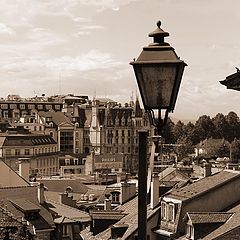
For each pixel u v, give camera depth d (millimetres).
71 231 86562
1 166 100000
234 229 56906
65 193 112625
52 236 84625
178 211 65500
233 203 66500
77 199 128375
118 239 70375
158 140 17109
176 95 16703
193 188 68438
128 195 86188
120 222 74312
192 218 60938
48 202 98688
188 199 65312
